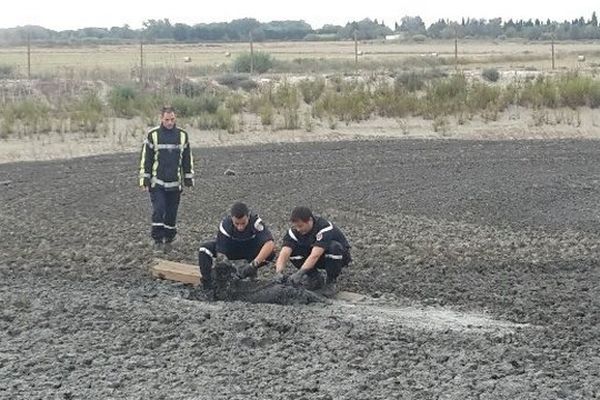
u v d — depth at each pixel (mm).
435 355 8883
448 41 110562
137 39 115188
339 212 16656
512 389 7934
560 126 29219
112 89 33531
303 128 28734
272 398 7758
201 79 40281
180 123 28562
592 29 116750
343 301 11070
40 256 13359
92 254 13422
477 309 10766
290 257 11422
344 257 11453
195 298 11203
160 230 13719
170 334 9477
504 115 30328
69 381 8188
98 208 17328
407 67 49906
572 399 7770
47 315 10242
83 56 68750
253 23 125812
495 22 128875
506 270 12586
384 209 16953
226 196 18438
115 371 8445
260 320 9883
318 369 8453
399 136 28328
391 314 10500
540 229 15227
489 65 52562
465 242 14180
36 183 20344
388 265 12742
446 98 31375
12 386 8039
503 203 17516
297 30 130625
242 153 24828
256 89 35969
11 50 84938
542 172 21375
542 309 10703
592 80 32125
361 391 7922
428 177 20672
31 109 28719
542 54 65750
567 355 8961
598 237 14625
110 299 10914
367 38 123000
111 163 23375
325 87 34062
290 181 20203
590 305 10836
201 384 8078
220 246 11312
